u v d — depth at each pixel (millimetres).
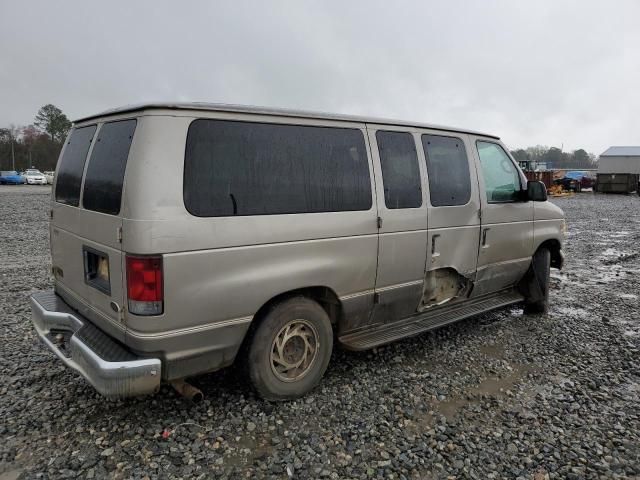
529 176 36625
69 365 3303
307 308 3701
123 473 2869
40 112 81500
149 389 3020
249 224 3299
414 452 3148
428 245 4516
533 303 6094
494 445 3254
